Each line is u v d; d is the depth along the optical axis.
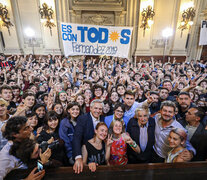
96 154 1.25
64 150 1.47
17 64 5.04
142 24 7.89
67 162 1.46
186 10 7.63
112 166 0.92
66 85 3.11
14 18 7.64
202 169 0.90
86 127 1.41
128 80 3.07
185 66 6.00
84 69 5.06
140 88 2.57
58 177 0.90
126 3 8.00
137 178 0.89
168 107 1.29
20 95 2.63
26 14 7.75
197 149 1.25
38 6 7.64
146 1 7.52
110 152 1.35
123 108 1.53
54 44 8.18
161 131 1.34
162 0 7.70
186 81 3.16
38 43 8.27
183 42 8.34
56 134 1.49
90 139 1.31
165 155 1.29
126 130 1.53
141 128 1.40
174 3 7.72
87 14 8.23
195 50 8.80
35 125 1.59
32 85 2.81
